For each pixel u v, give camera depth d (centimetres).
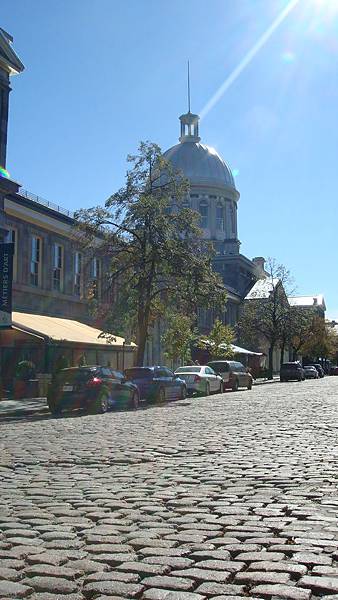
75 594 412
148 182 3198
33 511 656
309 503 673
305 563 466
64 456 1052
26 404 2330
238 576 439
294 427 1460
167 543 525
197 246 3212
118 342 3519
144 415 1919
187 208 3222
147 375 2555
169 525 590
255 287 7888
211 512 642
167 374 2688
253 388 4184
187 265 3070
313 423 1547
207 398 2872
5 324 2488
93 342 3094
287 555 489
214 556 486
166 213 3262
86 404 2066
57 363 2864
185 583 426
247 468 909
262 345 7894
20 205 3123
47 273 3378
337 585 418
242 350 5966
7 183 2792
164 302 3350
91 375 2094
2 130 2861
